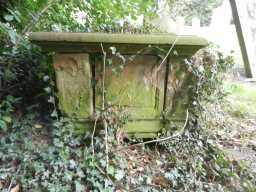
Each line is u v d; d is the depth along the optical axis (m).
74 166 2.31
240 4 5.72
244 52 5.72
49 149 2.41
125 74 2.53
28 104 2.92
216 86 2.78
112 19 3.75
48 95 2.78
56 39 2.26
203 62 2.73
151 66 2.54
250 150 2.97
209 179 2.48
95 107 2.58
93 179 2.25
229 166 2.62
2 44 2.95
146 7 3.52
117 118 2.56
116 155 2.45
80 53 2.41
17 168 2.29
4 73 2.88
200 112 2.77
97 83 2.53
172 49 2.42
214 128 3.18
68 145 2.49
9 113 2.70
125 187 2.27
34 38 2.25
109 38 2.29
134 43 2.32
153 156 2.62
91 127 2.59
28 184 2.19
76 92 2.52
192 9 11.79
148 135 2.68
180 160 2.56
